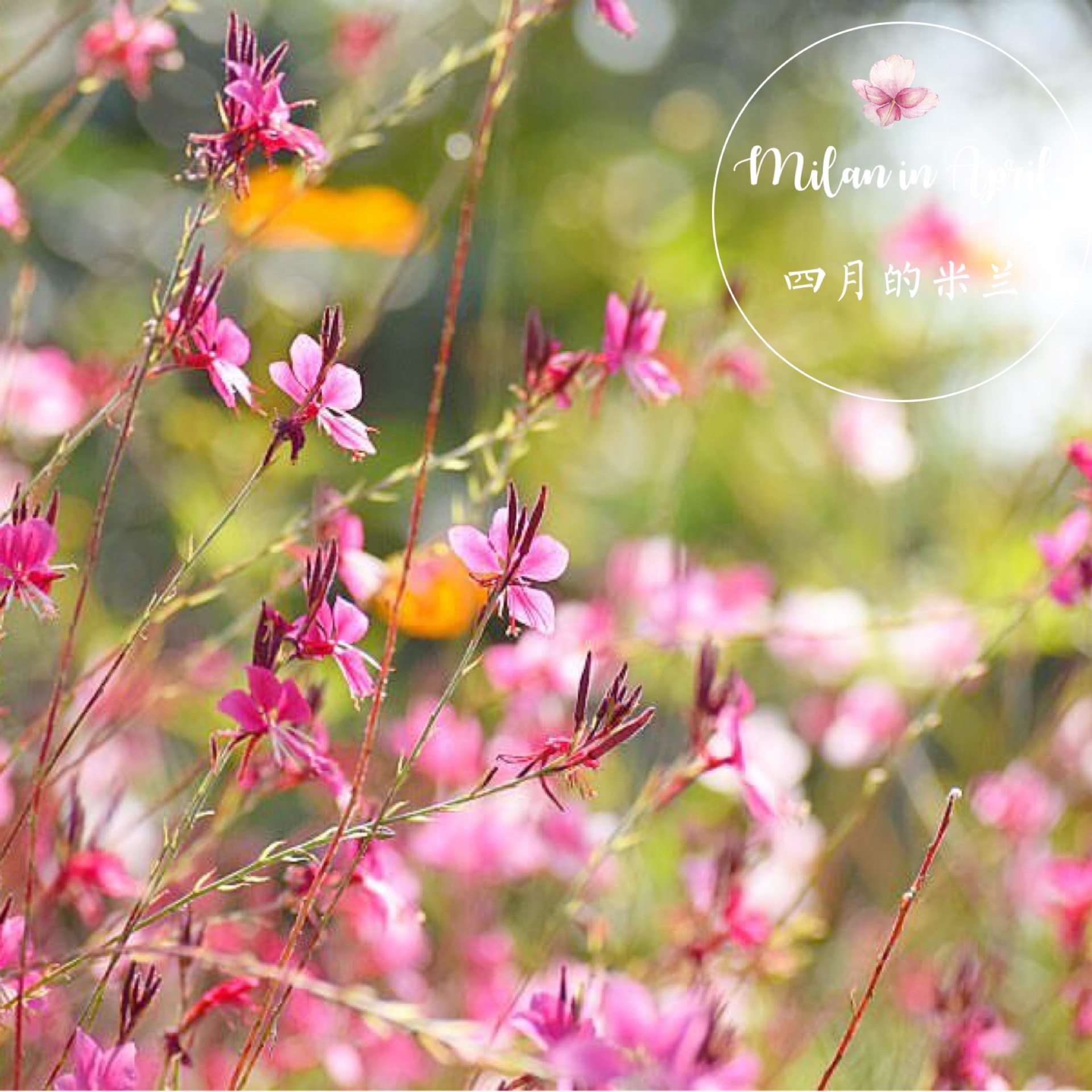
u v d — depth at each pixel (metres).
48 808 1.61
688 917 1.66
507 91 1.50
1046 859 1.81
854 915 2.03
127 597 2.55
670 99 4.18
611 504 2.99
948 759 2.49
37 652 1.82
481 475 2.69
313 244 1.83
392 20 1.91
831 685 2.30
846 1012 1.81
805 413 3.05
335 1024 1.66
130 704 1.67
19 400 1.73
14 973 1.45
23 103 2.87
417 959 1.71
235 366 1.47
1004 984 1.77
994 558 2.21
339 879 1.50
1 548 1.45
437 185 1.69
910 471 2.54
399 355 3.47
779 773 1.97
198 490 2.08
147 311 2.65
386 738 1.78
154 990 1.44
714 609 1.77
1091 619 1.91
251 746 1.45
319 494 1.58
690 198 3.77
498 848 1.73
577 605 1.78
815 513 2.89
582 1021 1.42
